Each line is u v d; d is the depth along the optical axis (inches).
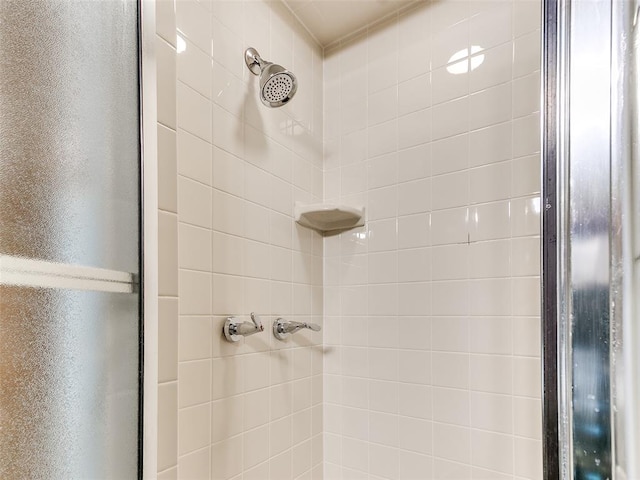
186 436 34.2
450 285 46.4
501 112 44.4
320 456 53.5
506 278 42.8
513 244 42.6
